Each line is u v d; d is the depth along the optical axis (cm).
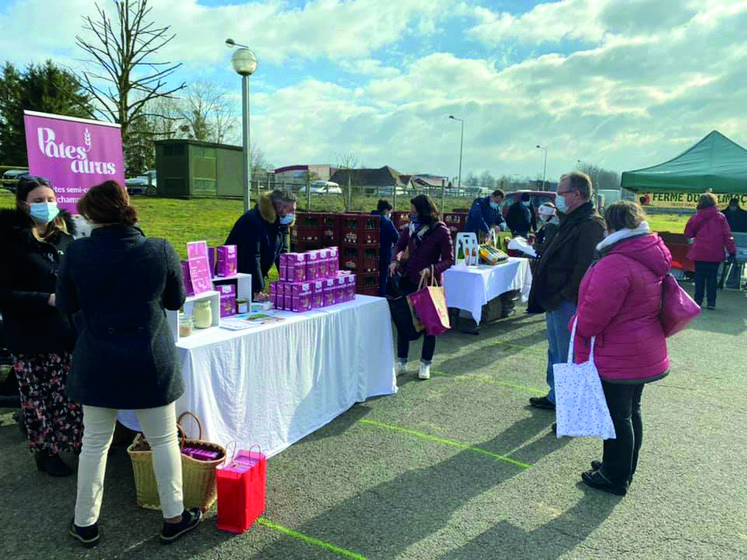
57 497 279
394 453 339
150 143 1941
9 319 278
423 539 251
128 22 1060
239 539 247
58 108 2458
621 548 249
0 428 359
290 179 2105
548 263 379
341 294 415
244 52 587
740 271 1056
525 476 313
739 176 999
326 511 272
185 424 279
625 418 283
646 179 1076
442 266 454
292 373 346
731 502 291
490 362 541
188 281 310
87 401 219
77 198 430
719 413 420
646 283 264
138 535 248
